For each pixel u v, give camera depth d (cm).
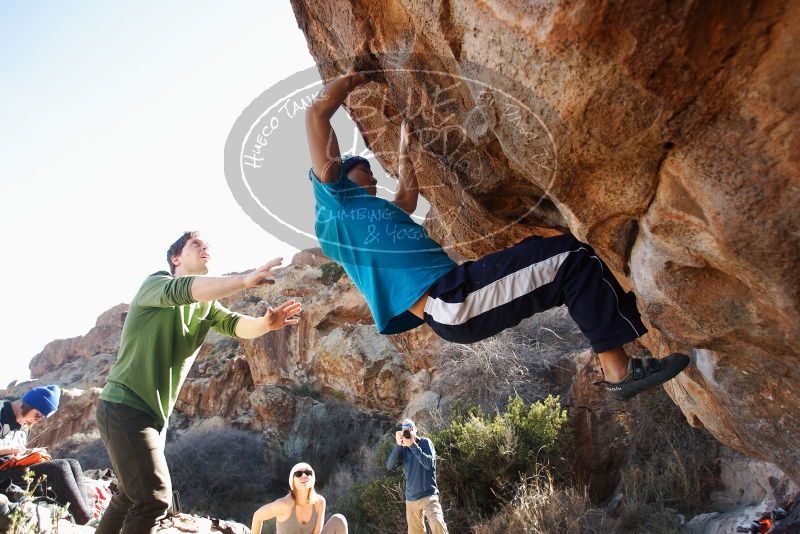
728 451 833
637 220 194
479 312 226
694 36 144
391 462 679
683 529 752
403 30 233
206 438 1680
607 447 950
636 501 801
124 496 321
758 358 200
